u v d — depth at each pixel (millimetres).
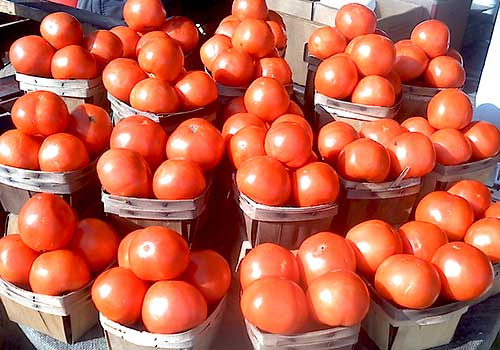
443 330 1533
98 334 1581
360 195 1690
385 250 1487
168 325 1323
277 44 2354
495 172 2426
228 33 2281
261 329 1331
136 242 1371
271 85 1799
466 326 1657
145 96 1756
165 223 1562
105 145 1732
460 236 1674
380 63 2018
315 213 1567
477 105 2891
